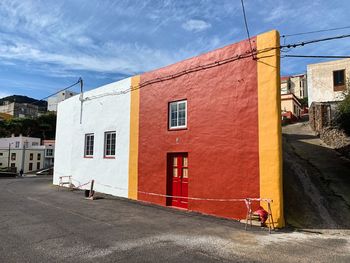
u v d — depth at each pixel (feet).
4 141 195.42
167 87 38.27
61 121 64.39
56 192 50.85
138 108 42.45
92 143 52.42
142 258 18.29
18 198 43.62
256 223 26.35
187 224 27.04
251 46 29.19
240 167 28.99
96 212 32.48
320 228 25.26
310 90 84.89
